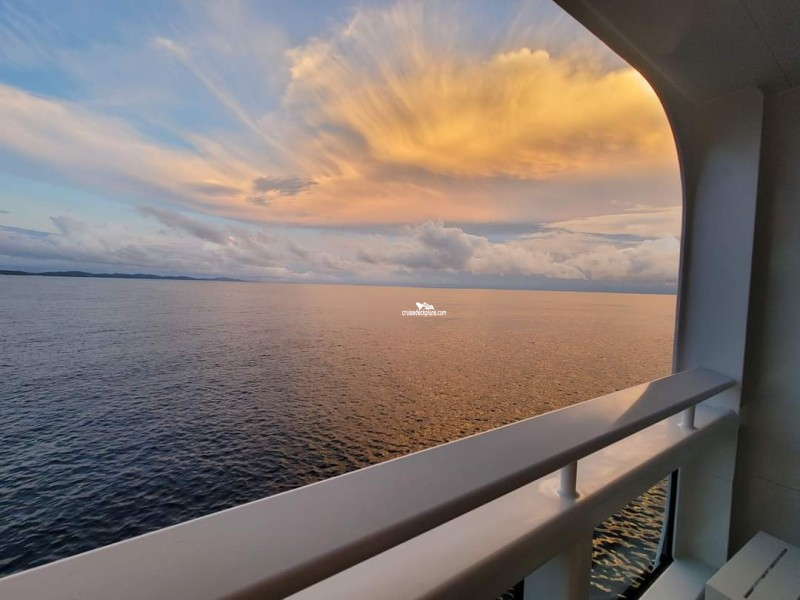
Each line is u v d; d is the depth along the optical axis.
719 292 1.24
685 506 1.30
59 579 0.27
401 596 0.48
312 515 0.37
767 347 1.22
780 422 1.21
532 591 0.75
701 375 1.15
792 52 0.94
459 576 0.52
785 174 1.17
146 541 0.31
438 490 0.43
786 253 1.18
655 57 0.97
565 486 0.72
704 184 1.26
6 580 0.26
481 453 0.53
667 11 0.79
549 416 0.69
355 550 0.34
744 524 1.28
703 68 1.03
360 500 0.40
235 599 0.27
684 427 1.08
